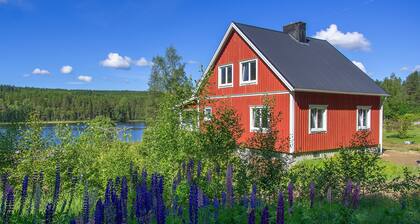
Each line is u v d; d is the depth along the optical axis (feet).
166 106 30.01
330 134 59.16
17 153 29.27
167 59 152.56
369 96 66.64
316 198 23.61
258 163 23.79
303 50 67.36
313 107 56.85
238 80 63.77
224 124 26.50
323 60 67.31
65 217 16.69
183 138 28.37
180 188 20.20
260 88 59.41
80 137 31.65
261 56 58.23
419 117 162.61
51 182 26.08
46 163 27.58
